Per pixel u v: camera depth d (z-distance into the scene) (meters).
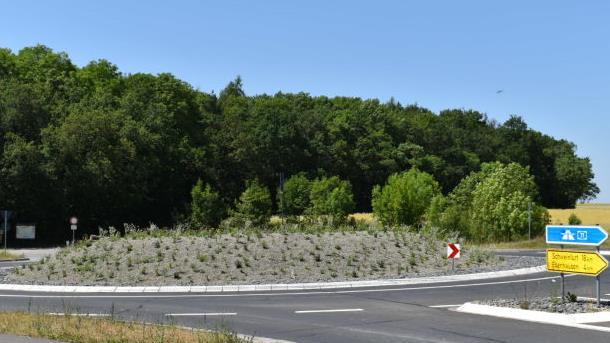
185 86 82.56
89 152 62.84
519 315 13.37
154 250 23.58
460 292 18.23
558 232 14.94
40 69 72.56
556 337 10.80
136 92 75.75
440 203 61.16
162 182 73.69
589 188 124.81
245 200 70.06
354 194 93.75
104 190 63.16
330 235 26.62
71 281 21.08
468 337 10.81
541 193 110.56
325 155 92.88
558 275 23.75
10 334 10.01
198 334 10.08
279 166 88.69
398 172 94.69
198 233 26.50
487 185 54.31
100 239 25.72
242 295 17.86
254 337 10.70
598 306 14.07
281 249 24.00
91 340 9.48
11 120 61.75
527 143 111.06
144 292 18.92
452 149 100.38
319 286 19.97
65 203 61.78
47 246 58.28
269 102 100.94
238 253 23.28
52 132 61.16
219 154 83.12
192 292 18.81
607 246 41.44
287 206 79.56
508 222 51.56
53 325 10.88
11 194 57.75
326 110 110.19
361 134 97.19
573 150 120.25
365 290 18.97
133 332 10.28
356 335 11.05
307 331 11.49
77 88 72.31
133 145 65.88
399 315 13.63
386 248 25.88
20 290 19.64
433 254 26.55
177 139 75.12
